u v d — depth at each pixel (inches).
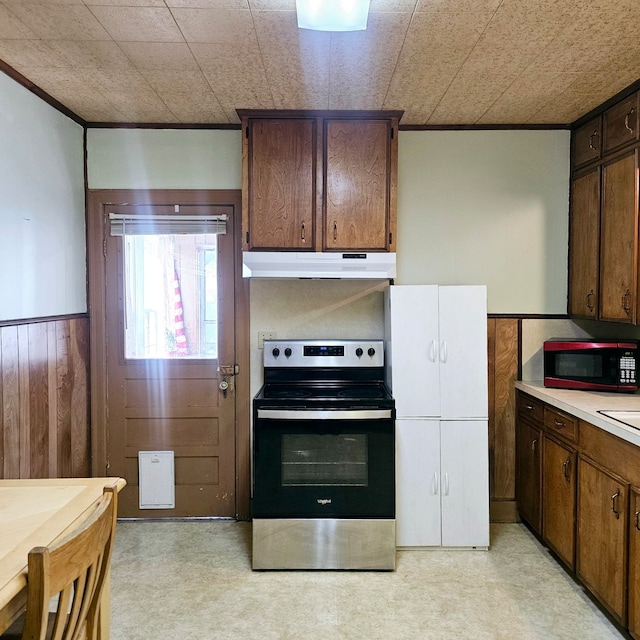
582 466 92.7
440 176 126.0
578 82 98.0
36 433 100.1
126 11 73.1
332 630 85.3
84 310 123.6
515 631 84.7
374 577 102.0
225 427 128.1
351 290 127.6
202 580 100.7
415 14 73.4
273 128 113.1
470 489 111.7
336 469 105.1
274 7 71.9
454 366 111.9
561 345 114.1
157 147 124.9
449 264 127.0
